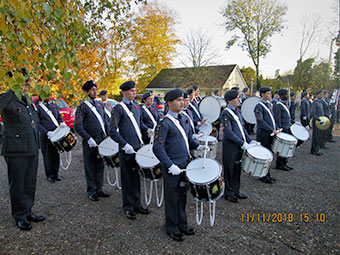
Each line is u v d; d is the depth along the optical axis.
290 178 5.03
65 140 4.50
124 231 3.15
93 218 3.49
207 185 2.69
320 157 6.67
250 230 3.15
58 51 2.30
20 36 1.89
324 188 4.47
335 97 8.75
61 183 4.89
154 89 28.58
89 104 4.12
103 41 7.47
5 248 2.79
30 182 3.35
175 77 27.02
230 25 28.47
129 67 28.09
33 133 3.33
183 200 3.03
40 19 2.20
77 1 2.82
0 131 7.25
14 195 3.18
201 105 7.46
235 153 3.93
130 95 3.55
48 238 3.00
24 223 3.20
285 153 4.77
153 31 27.42
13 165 3.14
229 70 28.38
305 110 8.96
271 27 27.28
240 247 2.79
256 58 28.66
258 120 4.97
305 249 2.75
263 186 4.61
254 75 37.09
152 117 5.33
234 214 3.57
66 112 9.02
